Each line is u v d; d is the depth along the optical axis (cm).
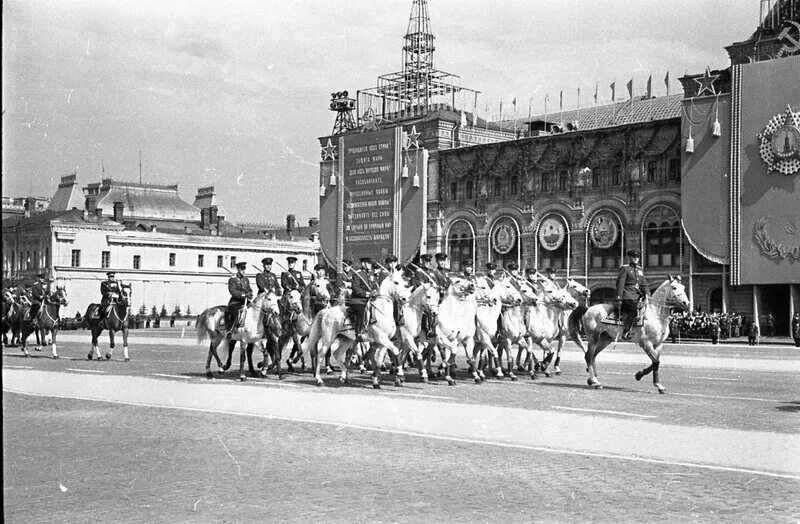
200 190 13825
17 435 1905
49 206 12619
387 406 2341
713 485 1412
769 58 7488
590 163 8581
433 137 9981
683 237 7788
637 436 1844
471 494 1356
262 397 2562
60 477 1495
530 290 3369
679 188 7906
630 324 2812
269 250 13150
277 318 3131
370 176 9606
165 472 1527
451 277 3039
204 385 2942
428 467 1552
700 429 1933
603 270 8462
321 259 10612
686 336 7169
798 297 6981
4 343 5706
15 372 3450
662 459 1609
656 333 2772
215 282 12656
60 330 9700
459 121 10125
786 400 2553
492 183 9431
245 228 14338
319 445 1766
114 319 4262
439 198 9888
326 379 3222
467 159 9612
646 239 8169
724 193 7325
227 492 1380
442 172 9881
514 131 10662
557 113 11531
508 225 9225
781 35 7350
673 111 9869
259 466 1568
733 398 2609
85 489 1409
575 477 1469
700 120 7488
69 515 1254
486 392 2759
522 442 1784
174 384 2970
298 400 2486
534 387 2947
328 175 10394
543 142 8938
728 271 7375
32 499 1349
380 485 1418
